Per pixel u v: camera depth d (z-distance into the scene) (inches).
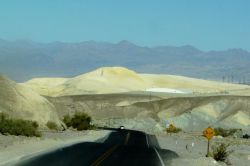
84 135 2844.5
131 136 3127.5
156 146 2367.1
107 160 1355.8
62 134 2672.2
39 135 2185.0
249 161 1995.6
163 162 1448.1
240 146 3021.7
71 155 1429.6
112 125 5831.7
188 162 1519.4
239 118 6082.7
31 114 3378.4
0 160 1193.4
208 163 1542.8
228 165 1739.7
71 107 6560.0
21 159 1240.8
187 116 6166.3
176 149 2289.6
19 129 2053.4
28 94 3548.2
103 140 2549.2
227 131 4995.1
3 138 1780.3
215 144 2918.3
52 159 1284.4
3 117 2146.9
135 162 1374.3
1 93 3299.7
